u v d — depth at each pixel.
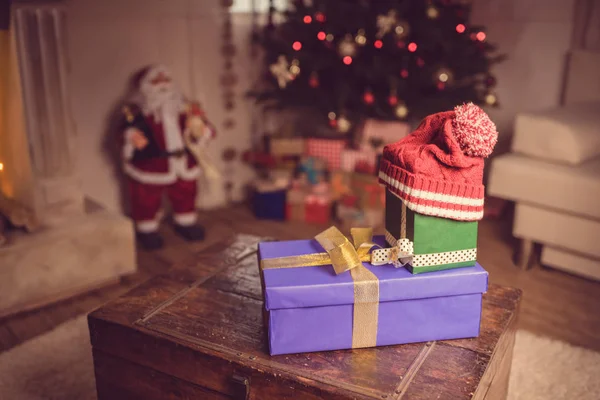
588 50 3.32
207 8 3.30
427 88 3.09
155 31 3.13
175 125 2.91
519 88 3.60
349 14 3.01
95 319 1.47
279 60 3.05
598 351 2.12
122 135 2.83
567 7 3.33
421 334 1.37
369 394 1.19
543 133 2.62
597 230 2.44
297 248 1.47
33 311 2.37
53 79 2.37
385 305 1.33
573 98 3.38
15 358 1.97
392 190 1.38
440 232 1.33
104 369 1.52
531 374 1.92
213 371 1.34
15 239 2.31
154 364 1.42
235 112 3.57
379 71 2.91
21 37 2.27
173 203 3.09
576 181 2.43
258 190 3.35
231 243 1.93
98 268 2.51
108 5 2.94
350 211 3.22
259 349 1.34
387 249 1.37
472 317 1.38
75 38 2.86
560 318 2.36
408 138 1.42
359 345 1.35
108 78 3.01
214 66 3.41
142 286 1.63
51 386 1.83
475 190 1.30
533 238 2.67
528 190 2.59
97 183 3.09
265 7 3.50
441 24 3.03
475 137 1.27
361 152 3.19
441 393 1.20
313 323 1.31
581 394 1.82
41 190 2.42
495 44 3.50
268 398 1.29
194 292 1.60
